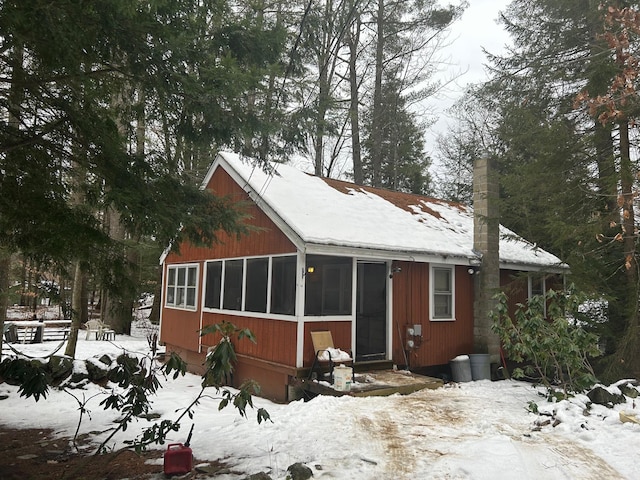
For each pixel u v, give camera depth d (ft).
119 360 15.08
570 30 43.29
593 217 34.32
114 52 14.34
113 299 19.16
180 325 43.32
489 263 37.76
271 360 30.66
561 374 24.82
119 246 18.10
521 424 20.49
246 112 16.93
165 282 47.47
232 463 16.39
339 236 29.86
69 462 17.21
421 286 35.42
